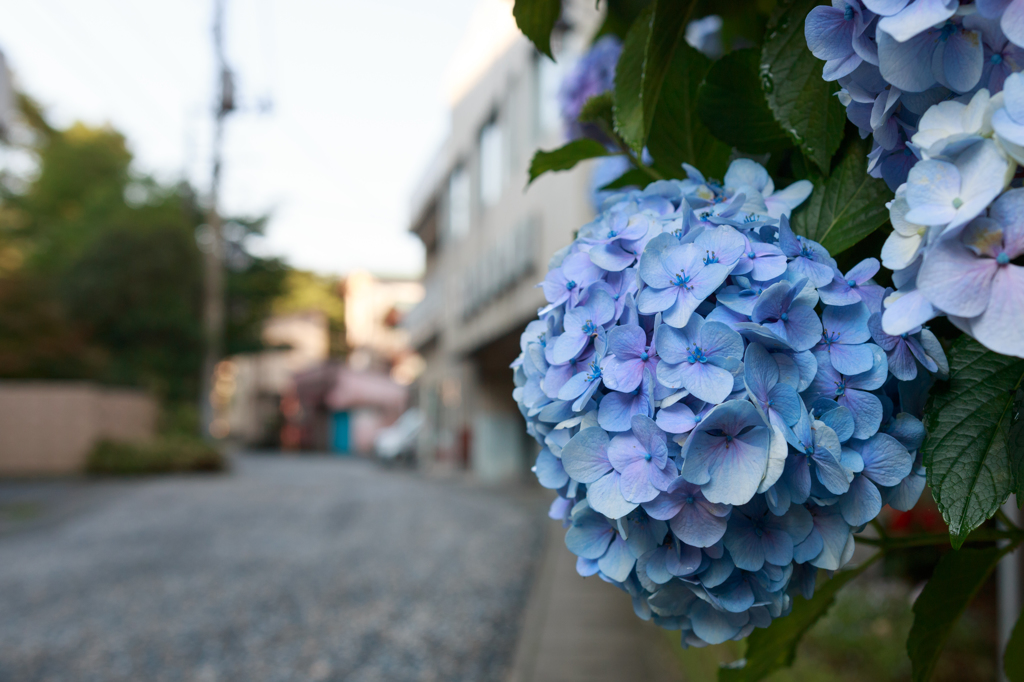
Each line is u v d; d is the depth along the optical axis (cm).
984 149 44
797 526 58
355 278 4056
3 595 564
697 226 63
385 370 3981
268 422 3675
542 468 69
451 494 1224
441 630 452
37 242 2212
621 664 343
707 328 56
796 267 60
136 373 1850
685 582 60
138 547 753
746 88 81
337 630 459
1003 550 79
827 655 307
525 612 487
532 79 997
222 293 2372
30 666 407
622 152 101
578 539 65
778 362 56
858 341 58
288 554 706
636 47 78
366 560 668
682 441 56
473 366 1625
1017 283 43
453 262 1602
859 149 69
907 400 61
